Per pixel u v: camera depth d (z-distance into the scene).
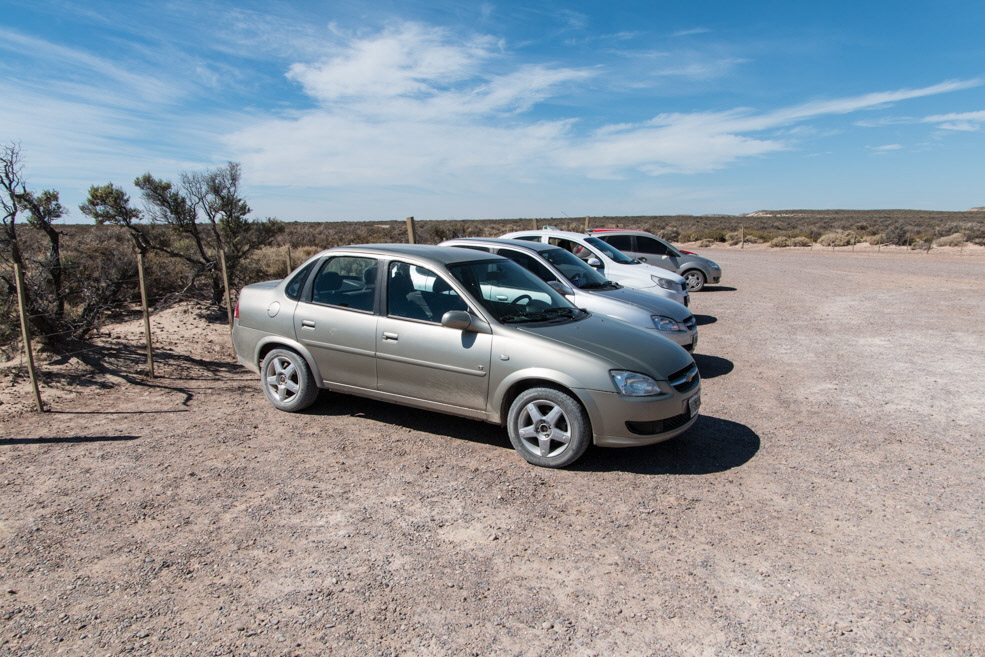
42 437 5.54
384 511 4.16
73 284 9.56
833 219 103.00
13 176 8.21
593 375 4.71
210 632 2.90
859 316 12.35
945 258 28.23
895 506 4.28
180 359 8.53
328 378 5.96
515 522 4.03
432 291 5.45
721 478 4.74
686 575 3.42
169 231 12.93
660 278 10.99
